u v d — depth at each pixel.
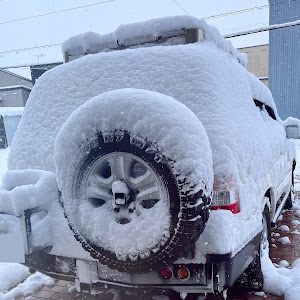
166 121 1.76
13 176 2.36
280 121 4.87
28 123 2.80
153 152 1.75
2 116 22.58
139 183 1.83
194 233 1.73
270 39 23.58
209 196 1.82
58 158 2.01
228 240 1.88
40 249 2.12
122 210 1.90
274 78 23.78
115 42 2.98
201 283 1.91
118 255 1.85
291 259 3.53
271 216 3.53
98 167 1.95
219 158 2.01
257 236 2.51
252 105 3.13
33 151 2.66
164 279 1.95
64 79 2.74
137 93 1.90
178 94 2.23
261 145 2.90
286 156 4.73
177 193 1.72
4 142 22.62
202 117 2.12
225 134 2.09
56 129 2.62
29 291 2.95
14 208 1.98
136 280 1.99
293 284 2.81
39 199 2.11
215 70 2.35
